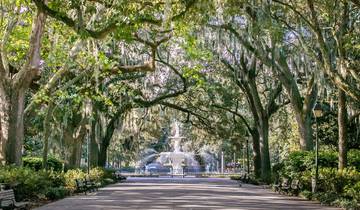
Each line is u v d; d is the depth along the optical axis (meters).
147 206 18.22
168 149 79.50
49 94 25.20
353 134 35.94
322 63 23.92
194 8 16.91
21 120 21.53
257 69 40.38
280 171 30.36
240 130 49.31
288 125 53.38
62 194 22.48
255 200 21.41
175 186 33.78
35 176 19.73
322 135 40.62
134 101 39.47
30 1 17.83
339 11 20.84
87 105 32.78
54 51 23.89
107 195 24.50
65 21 16.28
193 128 56.53
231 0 20.22
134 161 72.75
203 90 42.41
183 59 38.16
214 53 33.56
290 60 33.00
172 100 47.94
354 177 20.97
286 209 17.34
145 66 25.14
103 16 18.80
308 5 20.02
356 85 26.05
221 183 39.16
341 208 17.73
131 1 16.44
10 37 24.23
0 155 20.98
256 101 39.31
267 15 23.75
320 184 22.19
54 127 35.00
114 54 29.31
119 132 46.53
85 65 25.64
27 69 21.22
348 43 21.09
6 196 14.34
